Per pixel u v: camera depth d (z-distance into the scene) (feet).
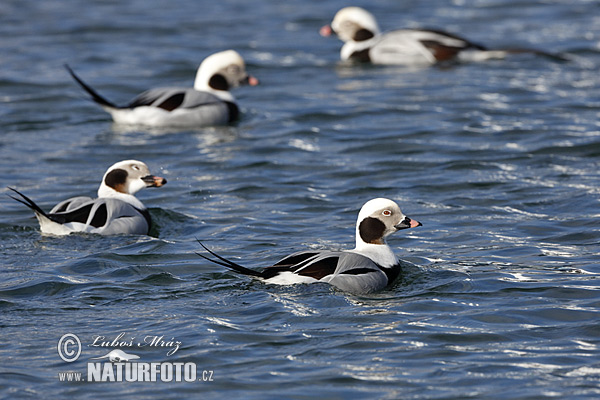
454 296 36.52
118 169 48.14
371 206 39.40
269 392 28.43
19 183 55.16
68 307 35.35
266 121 70.23
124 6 113.09
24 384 28.81
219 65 72.54
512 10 108.99
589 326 33.24
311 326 33.27
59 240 43.98
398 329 33.09
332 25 92.27
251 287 37.14
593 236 44.09
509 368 29.96
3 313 34.65
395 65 89.30
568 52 89.30
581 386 28.60
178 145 64.18
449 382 28.94
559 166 56.75
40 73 83.35
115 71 84.74
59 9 110.73
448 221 47.42
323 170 57.72
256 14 109.19
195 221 47.96
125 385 28.84
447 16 107.04
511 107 71.41
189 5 114.01
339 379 29.17
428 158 59.57
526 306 35.27
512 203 50.06
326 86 80.89
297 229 46.47
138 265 40.34
